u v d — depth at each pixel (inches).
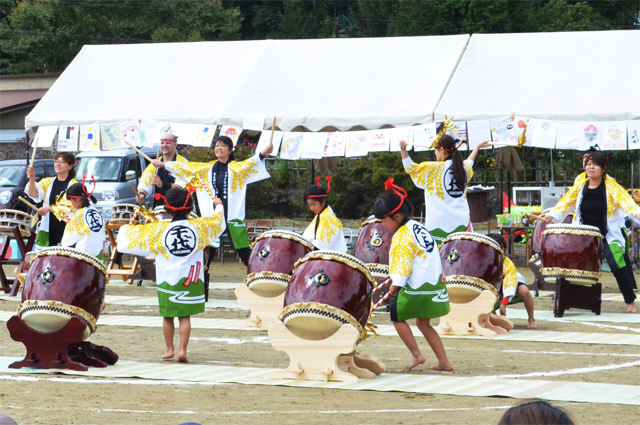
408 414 406.0
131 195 1487.5
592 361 559.2
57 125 1131.9
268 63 1158.3
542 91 1017.5
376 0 3543.3
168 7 3046.3
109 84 1179.9
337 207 2015.3
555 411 185.5
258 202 2095.2
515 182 1813.5
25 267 940.0
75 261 534.0
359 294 492.4
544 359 567.5
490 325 681.6
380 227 789.2
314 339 499.8
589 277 754.8
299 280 495.5
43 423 387.5
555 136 973.8
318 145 1036.5
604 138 960.3
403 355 590.6
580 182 786.2
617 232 783.1
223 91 1122.7
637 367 536.1
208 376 505.0
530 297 705.0
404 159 723.4
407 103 1035.3
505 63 1074.7
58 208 705.6
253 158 813.2
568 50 1074.1
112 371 521.7
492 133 989.2
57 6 2957.7
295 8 3873.0
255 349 618.2
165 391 462.3
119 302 895.1
